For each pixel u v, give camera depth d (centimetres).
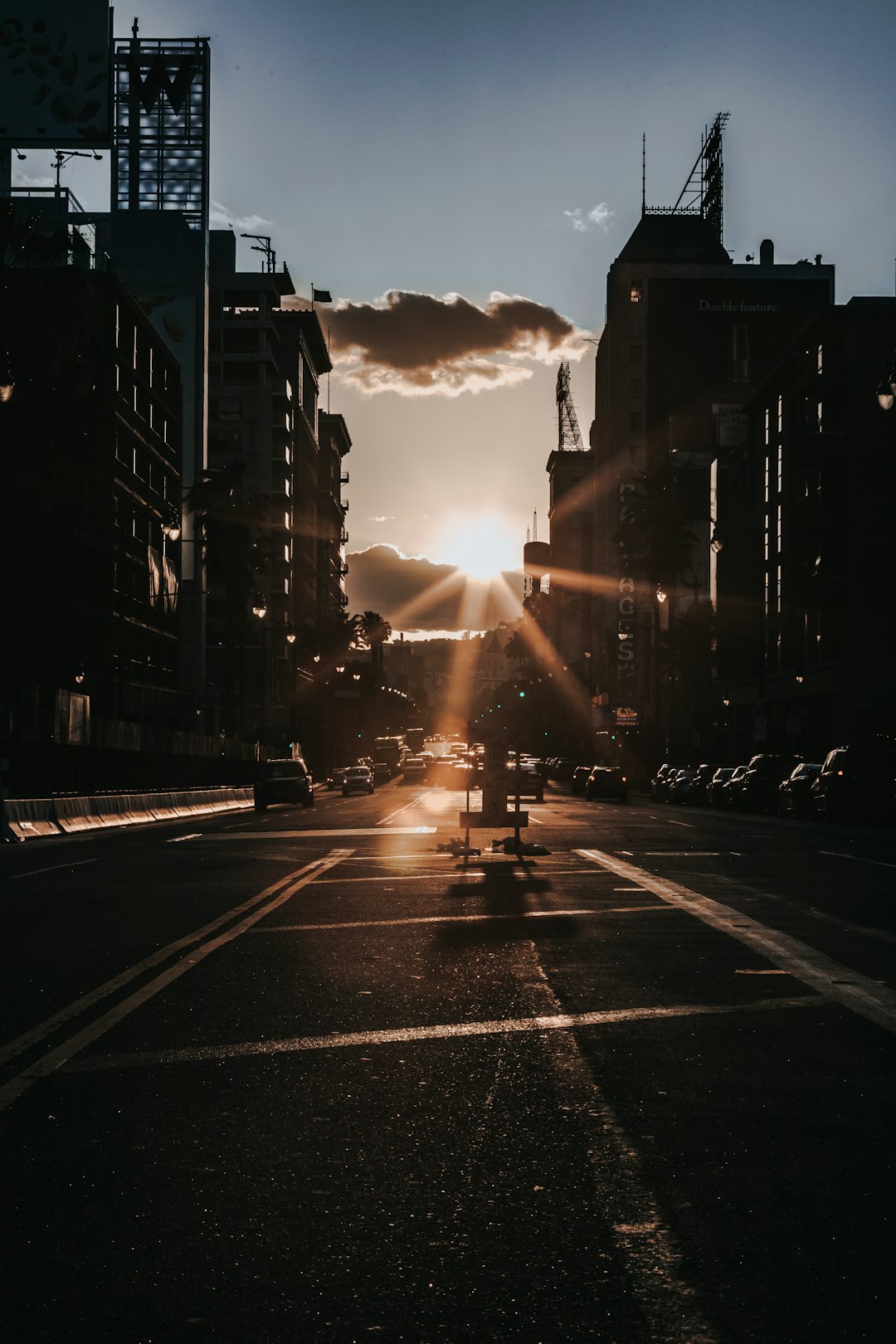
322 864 1991
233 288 11225
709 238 12594
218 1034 752
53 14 5131
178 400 7888
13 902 1470
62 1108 599
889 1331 362
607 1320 370
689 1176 496
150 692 6894
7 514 5428
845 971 950
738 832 2914
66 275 3728
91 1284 398
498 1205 466
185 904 1419
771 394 6969
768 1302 381
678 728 9319
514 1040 729
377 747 12606
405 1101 607
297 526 11981
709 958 1012
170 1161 521
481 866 1925
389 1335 362
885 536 5634
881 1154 524
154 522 7350
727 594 7938
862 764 3331
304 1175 503
